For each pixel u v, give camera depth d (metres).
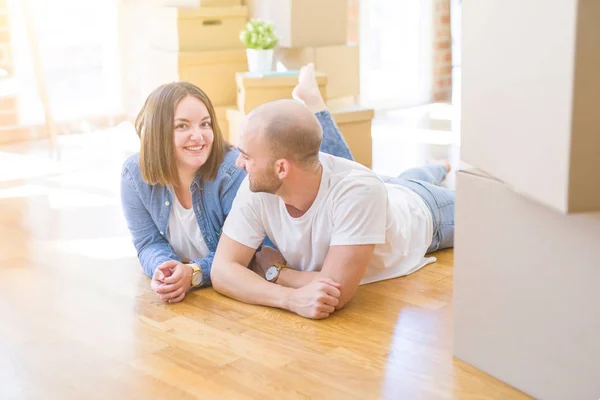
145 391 1.79
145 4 4.79
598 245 1.52
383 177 2.75
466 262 1.85
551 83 1.38
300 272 2.27
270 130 2.07
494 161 1.62
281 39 4.09
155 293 2.38
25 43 4.72
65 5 4.88
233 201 2.35
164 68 4.16
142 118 2.34
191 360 1.93
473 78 1.68
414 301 2.28
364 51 5.60
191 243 2.53
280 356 1.94
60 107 4.95
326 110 2.98
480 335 1.84
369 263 2.40
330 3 4.11
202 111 2.32
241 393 1.76
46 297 2.36
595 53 1.31
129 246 2.84
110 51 5.07
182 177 2.39
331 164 2.21
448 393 1.75
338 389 1.77
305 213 2.21
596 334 1.55
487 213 1.77
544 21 1.38
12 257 2.73
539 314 1.67
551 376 1.67
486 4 1.59
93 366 1.91
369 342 2.01
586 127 1.34
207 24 4.16
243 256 2.32
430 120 5.27
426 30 5.95
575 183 1.35
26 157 4.31
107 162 4.17
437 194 2.67
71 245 2.86
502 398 1.72
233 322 2.15
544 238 1.63
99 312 2.24
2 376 1.87
